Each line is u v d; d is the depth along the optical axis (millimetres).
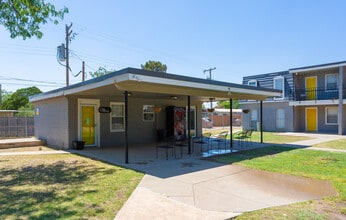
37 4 8219
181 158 8492
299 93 20391
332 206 3951
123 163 7598
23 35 8680
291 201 4238
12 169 6840
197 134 16938
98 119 12039
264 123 22141
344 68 18188
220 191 4812
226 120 34594
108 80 7457
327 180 5547
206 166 7121
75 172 6414
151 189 4906
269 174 6156
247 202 4191
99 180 5582
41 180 5617
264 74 22234
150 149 10969
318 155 8859
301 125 20828
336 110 18953
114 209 3834
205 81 8719
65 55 19734
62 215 3588
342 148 10742
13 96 35156
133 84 7352
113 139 12586
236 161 7852
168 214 3639
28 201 4199
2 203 4121
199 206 3994
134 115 13484
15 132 17469
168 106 15023
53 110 12484
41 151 10477
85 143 11633
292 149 10492
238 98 12188
